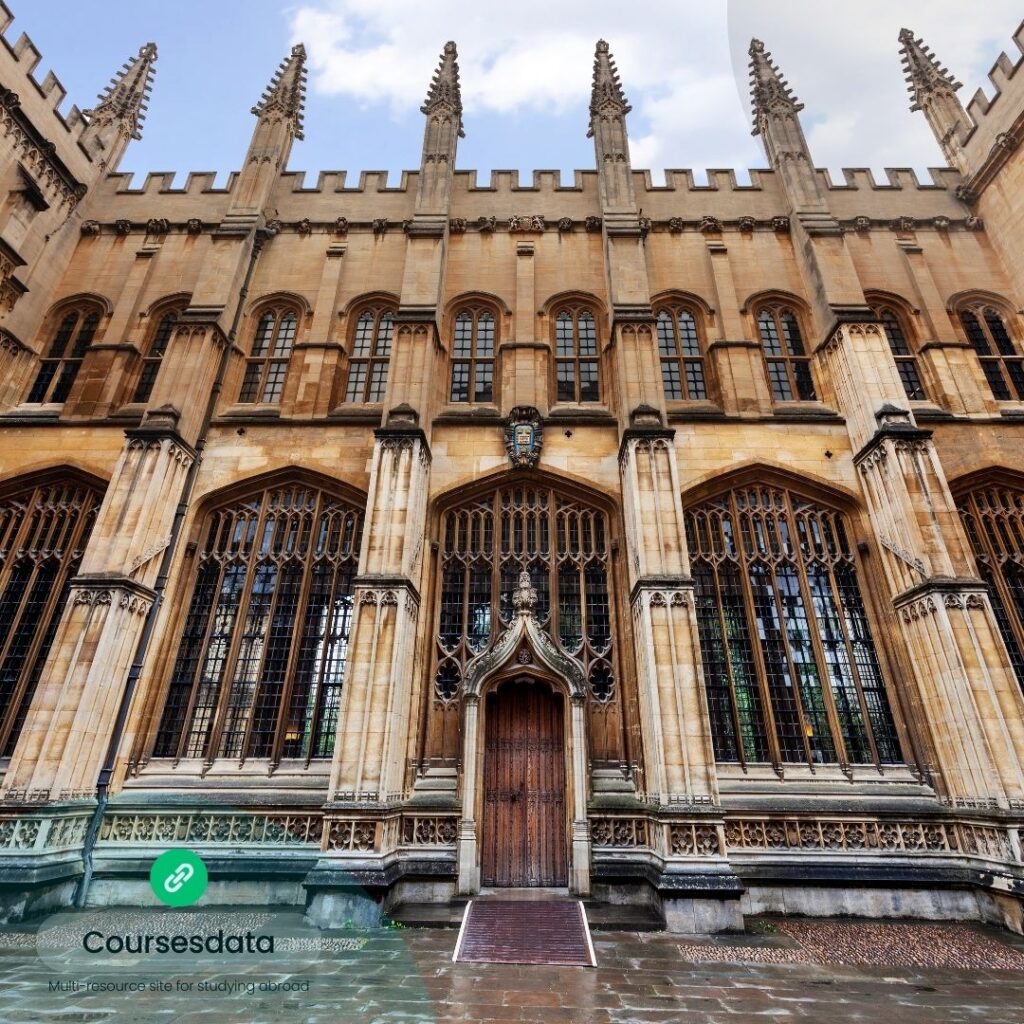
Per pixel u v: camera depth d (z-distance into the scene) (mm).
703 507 15484
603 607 14609
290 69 23406
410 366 15906
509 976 7598
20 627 14422
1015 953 8898
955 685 11883
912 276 18984
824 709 13484
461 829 11945
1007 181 19109
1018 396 17453
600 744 13227
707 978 7613
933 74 23125
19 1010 6207
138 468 14023
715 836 10695
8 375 17312
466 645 14172
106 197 21188
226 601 14672
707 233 19906
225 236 18984
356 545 15219
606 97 21641
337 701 13734
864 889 11375
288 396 17141
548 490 15781
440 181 19719
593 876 11648
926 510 13352
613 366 17094
